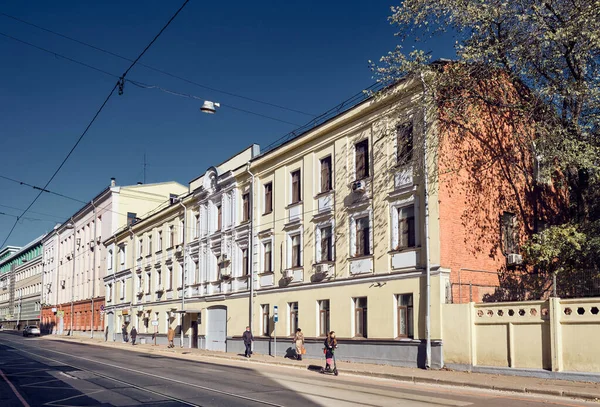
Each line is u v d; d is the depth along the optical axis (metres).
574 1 19.72
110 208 60.59
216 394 15.36
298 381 18.73
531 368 18.19
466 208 22.70
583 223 20.98
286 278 30.11
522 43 20.48
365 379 19.89
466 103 21.59
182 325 42.34
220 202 38.41
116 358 29.97
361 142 26.56
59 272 79.69
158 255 47.81
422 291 22.12
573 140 19.77
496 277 23.20
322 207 28.38
